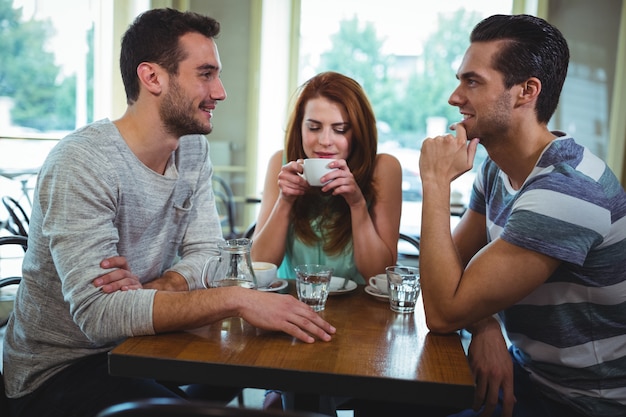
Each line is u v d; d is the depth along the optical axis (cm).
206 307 104
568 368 123
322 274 120
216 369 91
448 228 115
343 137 168
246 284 120
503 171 129
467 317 108
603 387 120
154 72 125
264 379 90
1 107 383
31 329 126
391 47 456
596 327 119
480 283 106
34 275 125
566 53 119
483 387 115
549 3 391
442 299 108
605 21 384
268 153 433
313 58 454
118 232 130
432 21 450
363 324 113
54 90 382
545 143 120
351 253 170
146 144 132
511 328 132
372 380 87
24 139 375
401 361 94
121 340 133
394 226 174
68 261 112
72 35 375
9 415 125
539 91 116
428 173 120
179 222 150
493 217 136
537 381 129
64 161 119
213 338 103
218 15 403
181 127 131
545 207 105
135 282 115
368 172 172
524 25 115
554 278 118
